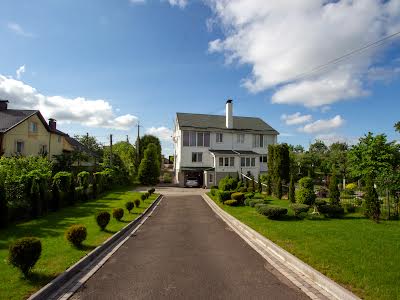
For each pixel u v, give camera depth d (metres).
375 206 13.73
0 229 12.13
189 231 12.65
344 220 13.84
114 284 6.45
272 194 25.50
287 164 24.61
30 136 30.25
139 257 8.61
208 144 42.25
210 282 6.53
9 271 6.74
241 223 13.53
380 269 6.77
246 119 47.62
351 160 28.27
